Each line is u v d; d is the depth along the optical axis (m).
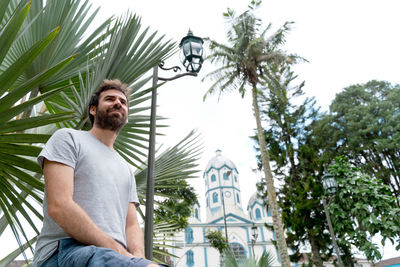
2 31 1.46
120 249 0.92
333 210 8.17
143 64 2.67
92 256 0.79
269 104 22.59
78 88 2.80
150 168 3.22
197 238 49.88
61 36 2.70
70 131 1.18
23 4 1.52
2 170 1.76
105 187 1.12
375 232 7.25
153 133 3.46
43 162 1.05
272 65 17.56
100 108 1.31
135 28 2.54
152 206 3.07
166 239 3.72
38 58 2.54
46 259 0.92
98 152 1.20
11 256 2.16
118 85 1.42
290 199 17.38
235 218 54.97
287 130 21.58
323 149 23.67
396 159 22.67
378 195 7.44
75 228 0.89
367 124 23.44
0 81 1.53
